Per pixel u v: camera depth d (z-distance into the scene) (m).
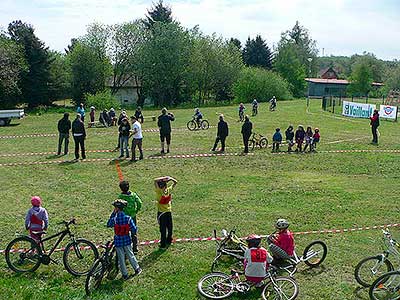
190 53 68.06
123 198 9.72
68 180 16.81
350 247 10.66
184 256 10.02
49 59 60.69
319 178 17.80
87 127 33.81
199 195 15.02
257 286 8.15
